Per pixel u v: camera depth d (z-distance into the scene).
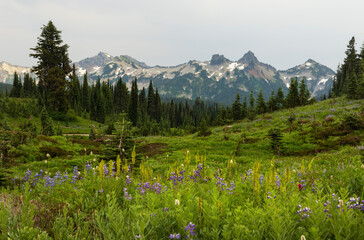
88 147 24.98
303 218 2.49
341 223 2.20
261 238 2.15
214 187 3.58
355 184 4.44
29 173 6.38
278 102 68.56
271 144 23.23
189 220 2.54
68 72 63.81
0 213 2.40
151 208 2.84
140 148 28.25
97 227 2.87
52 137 25.55
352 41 85.06
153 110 117.75
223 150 25.47
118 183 4.50
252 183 4.18
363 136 20.78
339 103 44.31
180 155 21.48
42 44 58.41
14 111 51.53
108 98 103.94
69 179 5.89
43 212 3.44
